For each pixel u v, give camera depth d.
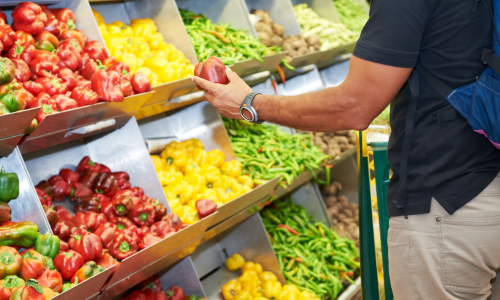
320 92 1.55
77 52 2.33
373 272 2.13
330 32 5.02
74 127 2.12
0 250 1.66
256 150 3.75
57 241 1.87
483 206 1.48
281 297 3.28
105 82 2.16
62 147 2.65
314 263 3.74
